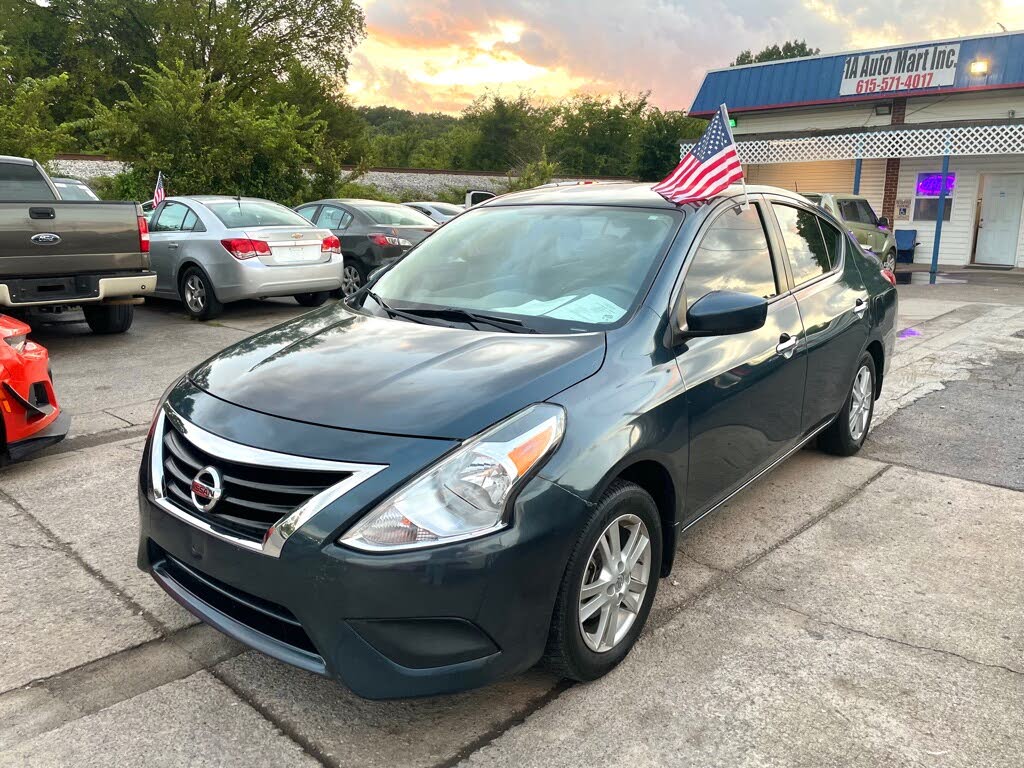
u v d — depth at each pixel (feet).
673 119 175.11
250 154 57.47
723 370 10.32
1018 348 27.17
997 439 17.47
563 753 7.71
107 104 145.79
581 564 7.97
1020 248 61.26
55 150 50.34
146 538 8.88
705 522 13.14
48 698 8.55
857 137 57.41
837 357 14.10
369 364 8.92
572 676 8.45
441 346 9.32
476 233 12.40
